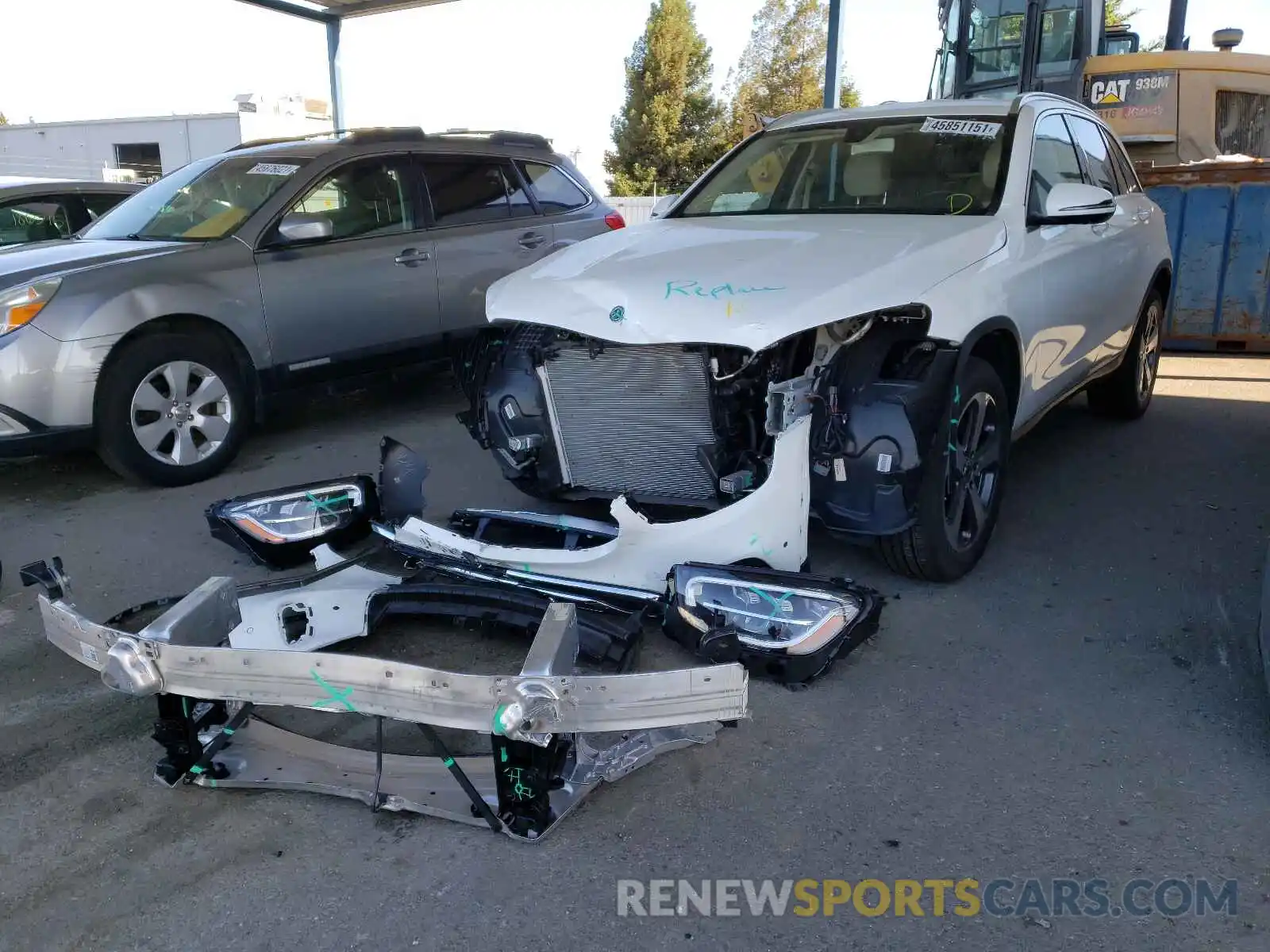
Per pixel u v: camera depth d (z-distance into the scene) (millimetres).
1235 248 8906
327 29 12836
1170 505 4949
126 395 5164
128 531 4777
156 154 32531
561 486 3875
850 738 2941
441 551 3684
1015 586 3982
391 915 2266
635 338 3266
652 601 3311
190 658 2455
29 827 2604
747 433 3404
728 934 2199
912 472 3326
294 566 4223
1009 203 4117
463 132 7094
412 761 2795
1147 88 10812
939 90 12703
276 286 5762
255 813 2650
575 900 2307
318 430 6625
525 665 2293
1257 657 3395
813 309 3137
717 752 2881
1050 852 2441
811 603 3066
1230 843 2457
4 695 3283
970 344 3484
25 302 4891
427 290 6504
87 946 2189
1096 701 3127
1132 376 6273
